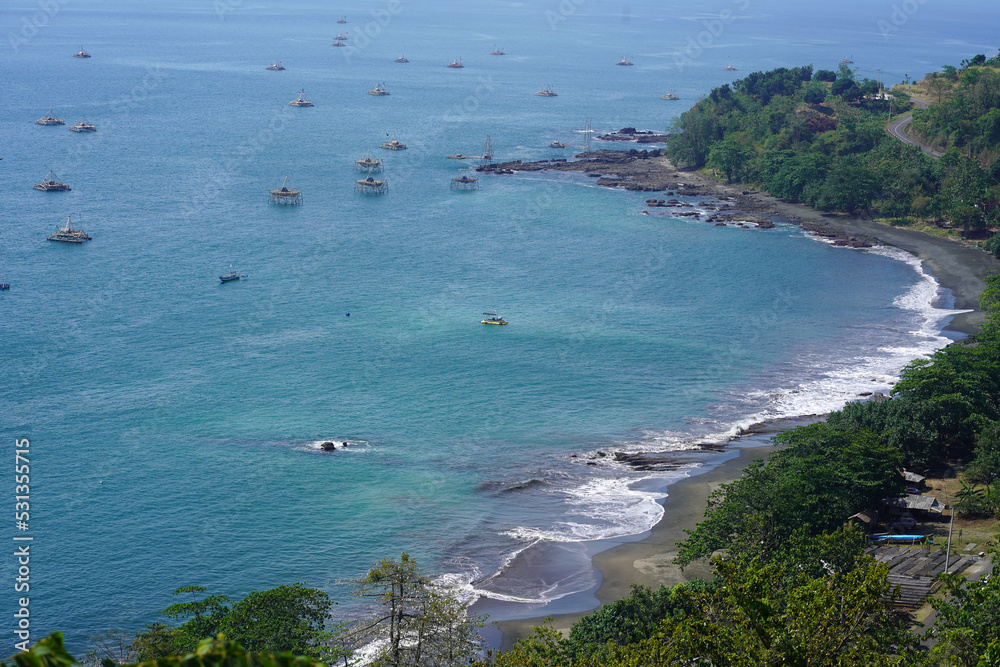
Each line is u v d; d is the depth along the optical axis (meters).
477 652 85.81
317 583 102.81
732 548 93.31
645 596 83.88
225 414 147.38
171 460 131.62
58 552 108.19
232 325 187.62
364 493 123.62
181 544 110.50
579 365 170.00
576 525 116.00
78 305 196.88
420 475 129.00
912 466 122.50
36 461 130.12
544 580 103.31
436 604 63.75
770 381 164.00
